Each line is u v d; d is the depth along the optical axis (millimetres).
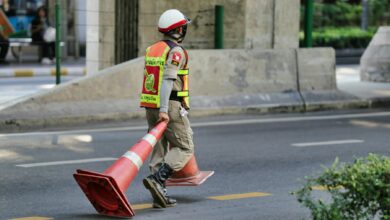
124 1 30922
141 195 15914
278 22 29328
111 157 19688
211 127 24609
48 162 18938
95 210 14633
